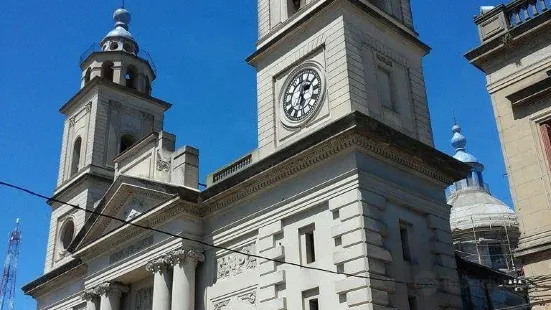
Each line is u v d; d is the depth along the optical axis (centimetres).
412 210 2462
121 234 3145
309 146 2398
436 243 2470
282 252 2433
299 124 2625
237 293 2597
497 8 2041
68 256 3922
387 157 2398
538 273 1748
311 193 2398
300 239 2411
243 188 2673
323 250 2295
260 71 2936
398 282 2219
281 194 2530
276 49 2884
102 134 4116
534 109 1884
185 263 2777
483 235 4678
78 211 3959
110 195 3341
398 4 3020
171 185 2883
